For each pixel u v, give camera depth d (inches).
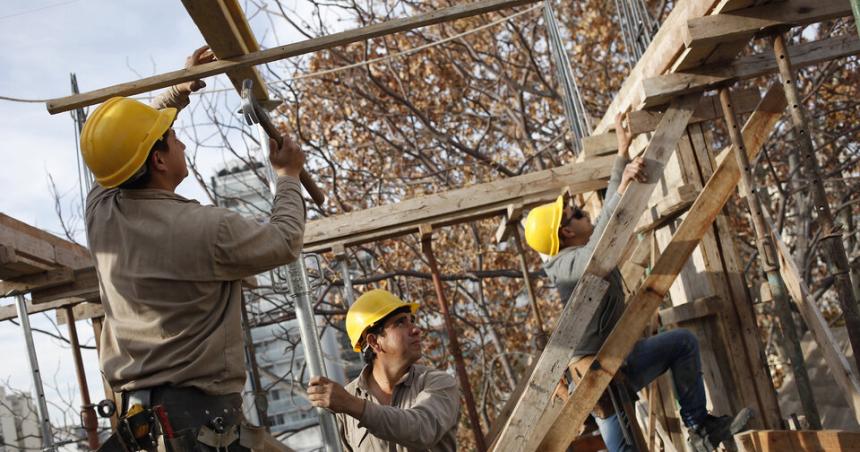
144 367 104.1
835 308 579.2
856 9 114.2
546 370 193.0
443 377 160.9
